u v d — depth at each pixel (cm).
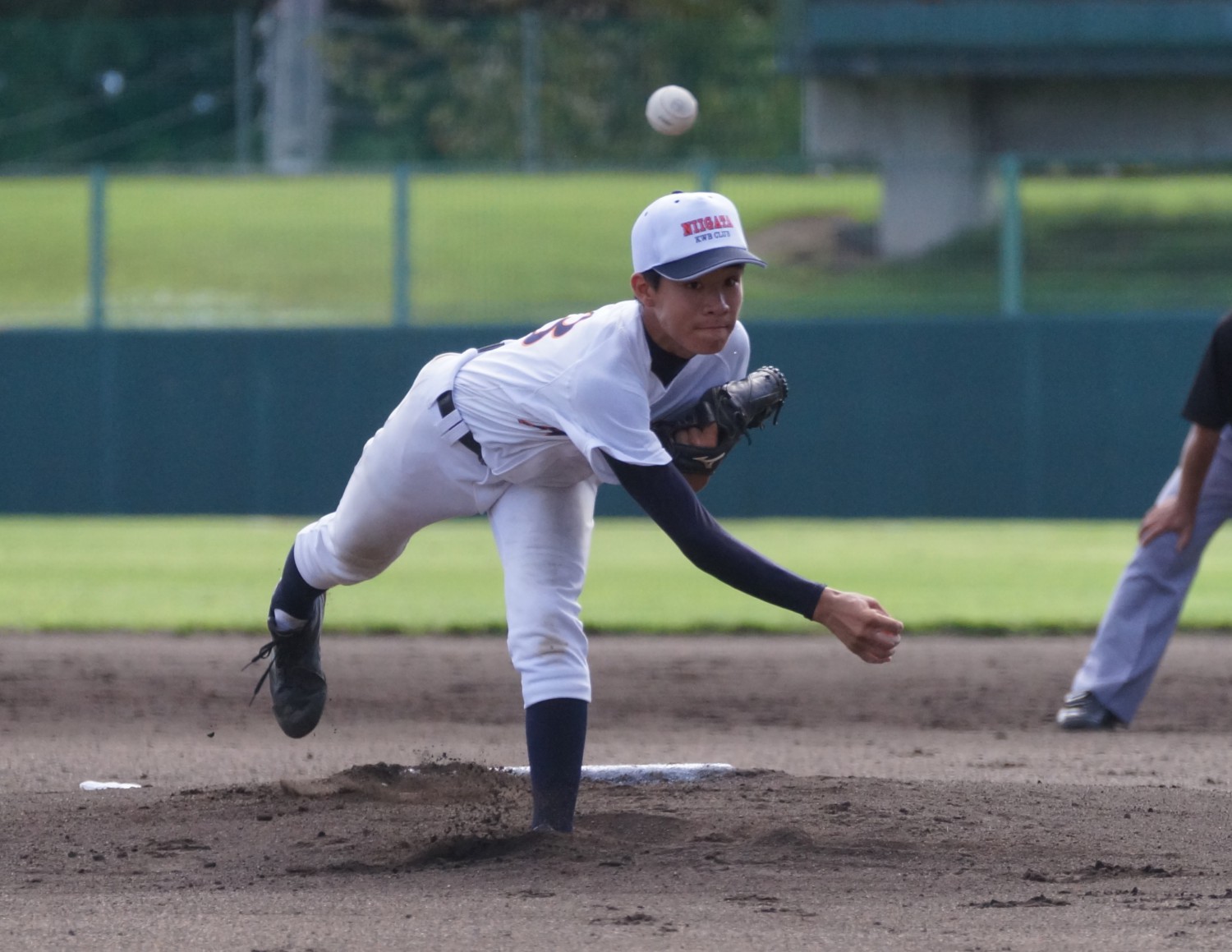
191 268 8312
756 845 1486
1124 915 1270
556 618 1453
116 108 9125
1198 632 3638
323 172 7050
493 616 3759
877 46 8300
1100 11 8194
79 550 5325
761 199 8500
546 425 1396
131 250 8512
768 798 1719
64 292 8169
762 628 3619
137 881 1398
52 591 4209
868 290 7675
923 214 7862
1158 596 2470
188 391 6700
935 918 1258
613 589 4400
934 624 3588
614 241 8456
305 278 8238
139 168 9131
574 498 1477
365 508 1527
